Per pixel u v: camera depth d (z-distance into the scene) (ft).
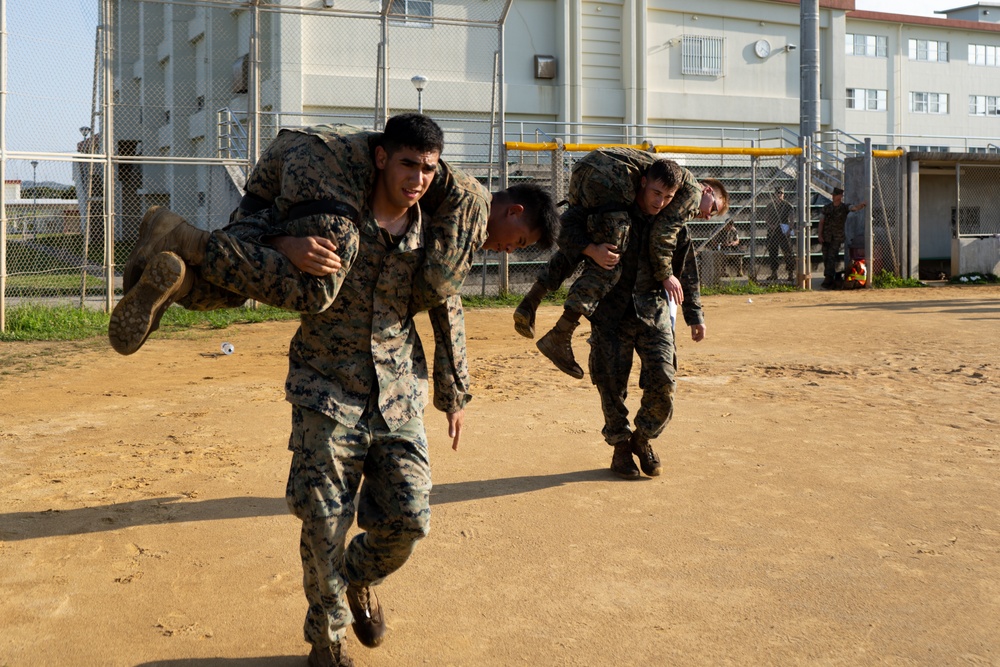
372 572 10.34
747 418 22.95
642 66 96.53
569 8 92.48
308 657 10.49
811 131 77.77
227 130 52.03
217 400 25.50
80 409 24.26
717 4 100.94
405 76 74.38
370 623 10.62
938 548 13.87
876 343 37.35
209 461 18.89
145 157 45.50
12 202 46.52
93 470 18.20
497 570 13.12
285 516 15.47
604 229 15.92
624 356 17.42
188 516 15.44
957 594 12.16
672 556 13.62
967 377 29.07
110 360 32.91
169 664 10.39
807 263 65.57
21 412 23.85
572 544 14.15
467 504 16.11
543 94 92.68
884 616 11.51
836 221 66.03
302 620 11.54
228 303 9.61
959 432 21.39
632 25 95.09
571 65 93.40
